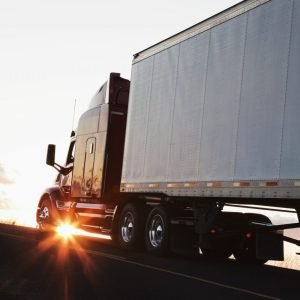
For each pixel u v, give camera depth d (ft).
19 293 25.59
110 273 32.65
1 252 40.75
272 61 35.65
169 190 45.34
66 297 25.02
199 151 42.16
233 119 38.81
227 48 40.24
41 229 67.97
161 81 48.29
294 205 38.91
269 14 36.40
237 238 47.52
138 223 50.44
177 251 45.27
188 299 25.89
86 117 62.03
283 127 34.24
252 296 27.45
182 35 46.14
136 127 51.60
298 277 36.91
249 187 36.63
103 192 56.65
